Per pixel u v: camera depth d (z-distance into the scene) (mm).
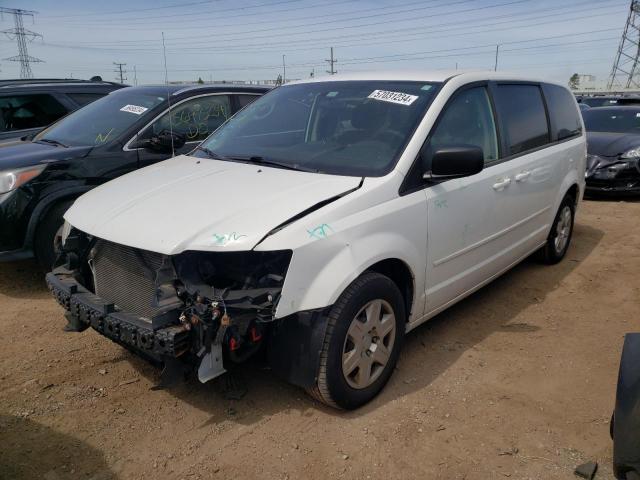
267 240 2691
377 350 3168
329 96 4031
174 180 3439
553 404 3275
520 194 4457
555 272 5531
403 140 3424
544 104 5082
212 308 2586
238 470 2674
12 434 2889
